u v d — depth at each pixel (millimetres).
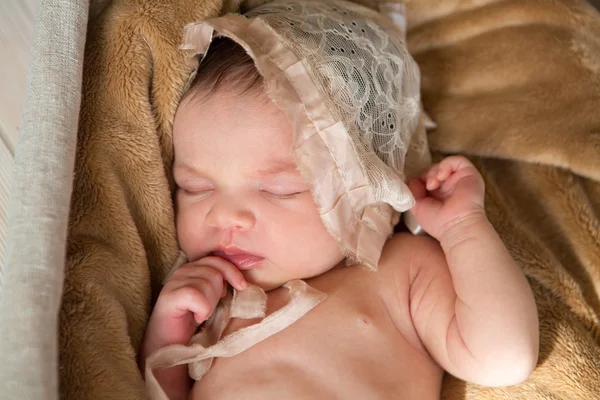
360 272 1042
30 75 885
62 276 771
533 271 1120
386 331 995
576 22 1225
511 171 1251
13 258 759
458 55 1268
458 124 1239
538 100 1204
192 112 970
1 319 724
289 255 965
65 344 790
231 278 950
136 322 925
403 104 1076
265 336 930
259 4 1128
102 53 973
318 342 950
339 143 905
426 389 990
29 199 795
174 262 1017
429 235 1126
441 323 995
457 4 1256
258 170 933
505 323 927
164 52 987
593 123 1177
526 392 1021
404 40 1137
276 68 903
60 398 759
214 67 980
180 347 896
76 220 895
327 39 960
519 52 1229
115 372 807
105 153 947
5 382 677
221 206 944
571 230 1188
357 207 945
